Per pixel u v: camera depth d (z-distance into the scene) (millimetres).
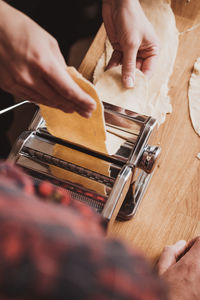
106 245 165
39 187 243
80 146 616
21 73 491
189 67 876
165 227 717
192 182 755
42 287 140
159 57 868
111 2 792
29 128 645
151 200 741
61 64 505
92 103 463
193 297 620
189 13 919
